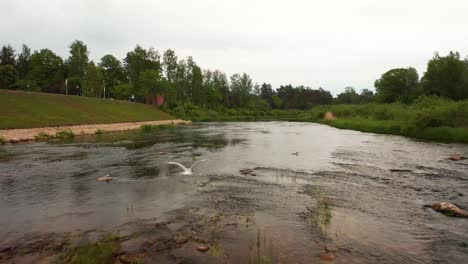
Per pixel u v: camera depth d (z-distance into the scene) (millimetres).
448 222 9023
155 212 10078
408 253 7117
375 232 8312
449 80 64750
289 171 16422
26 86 85500
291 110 156375
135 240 7852
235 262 6656
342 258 6836
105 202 11195
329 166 17719
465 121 32125
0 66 92375
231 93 144750
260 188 13016
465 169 16438
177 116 86188
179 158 20750
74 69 92688
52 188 13172
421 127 34000
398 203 10836
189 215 9750
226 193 12266
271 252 7125
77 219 9477
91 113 58062
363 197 11586
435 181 13914
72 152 23547
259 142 30297
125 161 19641
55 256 7023
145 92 93750
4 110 43719
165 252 7164
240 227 8711
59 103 58469
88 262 6523
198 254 7062
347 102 152750
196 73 115125
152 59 106750
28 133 34531
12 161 19641
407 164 18016
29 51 119375
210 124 67062
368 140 31016
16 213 10070
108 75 111125
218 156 21547
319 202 11000
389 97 84562
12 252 7246
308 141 30797
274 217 9523
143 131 45469
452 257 6945
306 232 8336
